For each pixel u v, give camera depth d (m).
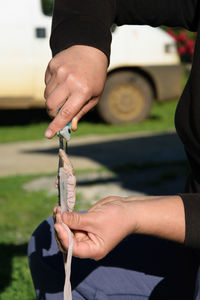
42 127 10.47
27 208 5.30
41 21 9.74
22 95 9.80
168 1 1.64
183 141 1.53
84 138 9.36
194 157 1.52
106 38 1.50
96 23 1.53
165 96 10.66
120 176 6.59
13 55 9.66
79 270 1.60
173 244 1.59
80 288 1.60
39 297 1.66
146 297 1.58
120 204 1.31
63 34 1.53
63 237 1.24
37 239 1.67
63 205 1.28
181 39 12.62
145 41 10.45
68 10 1.58
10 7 9.62
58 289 1.61
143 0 1.66
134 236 1.63
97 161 7.56
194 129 1.47
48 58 9.82
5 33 9.62
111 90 10.35
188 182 1.62
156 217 1.31
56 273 1.61
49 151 8.44
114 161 7.54
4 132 10.02
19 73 9.72
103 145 8.76
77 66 1.41
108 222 1.27
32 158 7.92
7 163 7.62
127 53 10.35
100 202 1.42
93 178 6.47
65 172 1.29
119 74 10.38
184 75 13.24
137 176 6.60
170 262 1.58
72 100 1.36
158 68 10.53
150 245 1.61
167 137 9.33
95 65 1.43
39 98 9.87
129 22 1.74
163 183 6.30
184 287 1.58
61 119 1.34
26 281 3.50
